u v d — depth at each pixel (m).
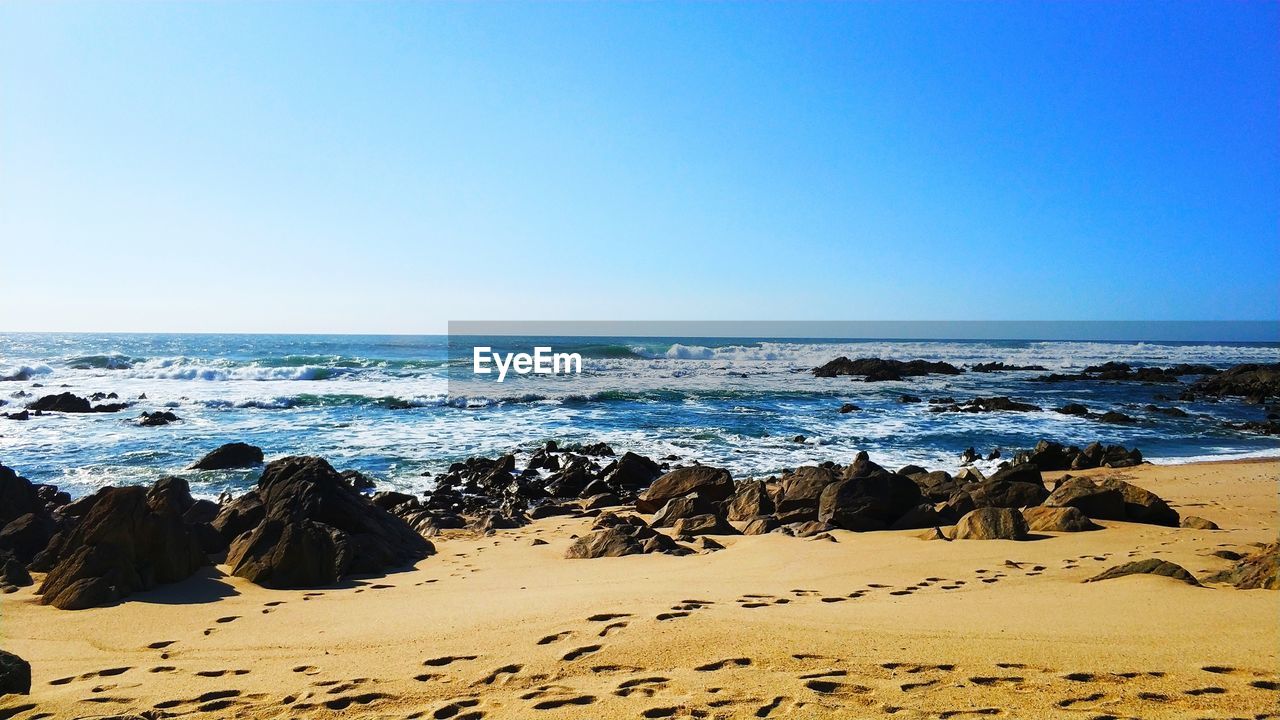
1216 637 5.00
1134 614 5.67
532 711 4.32
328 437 23.69
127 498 8.15
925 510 11.80
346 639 6.04
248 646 5.93
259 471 18.50
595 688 4.63
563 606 6.77
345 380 39.41
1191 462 20.92
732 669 4.82
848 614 6.10
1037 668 4.59
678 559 9.58
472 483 18.03
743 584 7.75
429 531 13.17
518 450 22.16
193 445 21.80
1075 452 20.64
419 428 25.64
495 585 8.32
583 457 20.88
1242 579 6.75
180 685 5.02
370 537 10.09
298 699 4.70
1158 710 3.93
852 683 4.47
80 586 7.25
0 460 19.45
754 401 34.34
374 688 4.84
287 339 115.69
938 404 34.53
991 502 13.04
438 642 5.80
